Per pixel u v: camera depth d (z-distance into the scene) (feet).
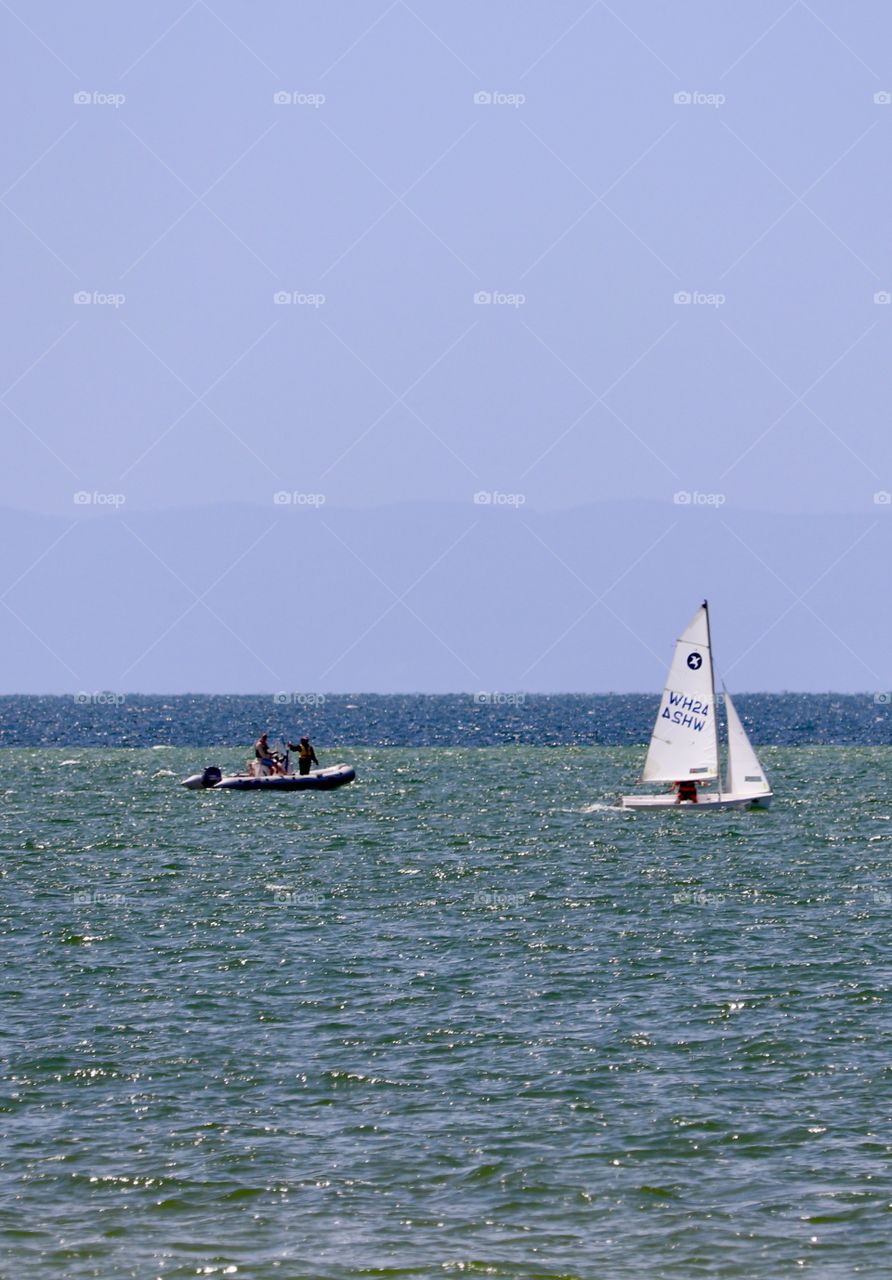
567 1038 433.48
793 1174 339.77
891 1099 381.60
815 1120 368.89
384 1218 322.34
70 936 578.66
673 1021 449.89
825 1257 304.30
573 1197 330.54
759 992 481.87
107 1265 303.27
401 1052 422.82
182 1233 316.19
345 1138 361.92
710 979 500.33
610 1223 319.27
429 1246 310.24
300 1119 374.22
